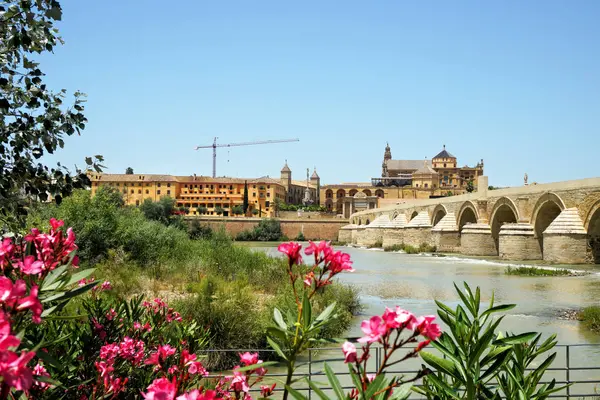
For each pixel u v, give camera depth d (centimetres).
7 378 264
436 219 9112
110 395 605
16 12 738
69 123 827
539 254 5828
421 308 2709
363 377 371
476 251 7012
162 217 10725
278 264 3269
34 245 492
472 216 8031
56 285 470
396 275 4516
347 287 2872
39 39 761
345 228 13338
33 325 576
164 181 16275
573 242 5122
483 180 7219
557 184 5459
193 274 3050
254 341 1617
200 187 16938
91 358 693
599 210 4950
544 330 2134
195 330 1002
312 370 1498
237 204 16925
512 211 6962
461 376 565
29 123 811
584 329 2147
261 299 2455
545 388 700
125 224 3650
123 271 2822
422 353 578
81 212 3350
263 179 17850
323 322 412
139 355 694
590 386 1373
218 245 4416
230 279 2992
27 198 825
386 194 19762
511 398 646
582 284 3672
